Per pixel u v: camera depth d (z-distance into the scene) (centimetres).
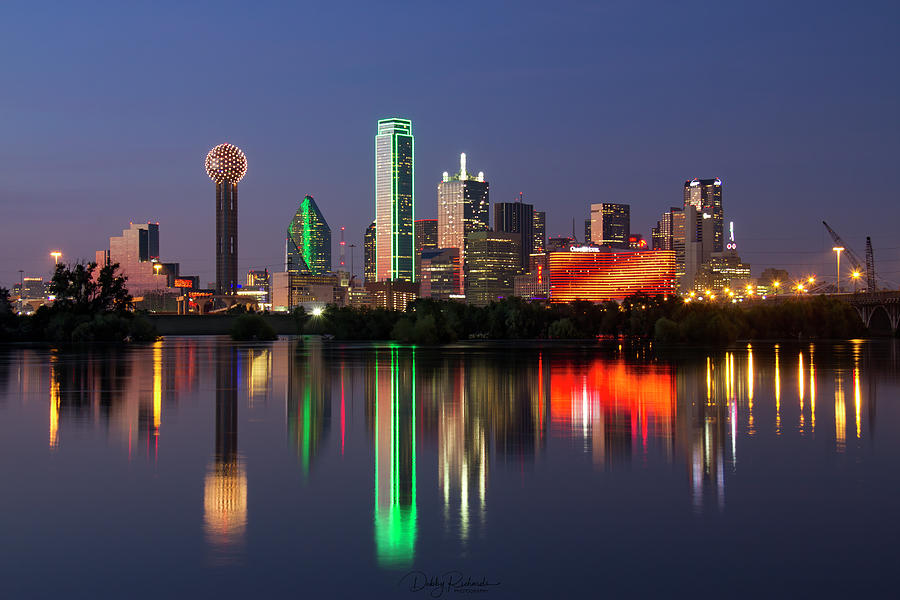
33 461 5222
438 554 3431
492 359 15950
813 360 15450
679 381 10925
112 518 3925
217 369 13075
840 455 5459
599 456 5431
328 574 3225
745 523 3834
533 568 3278
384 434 6344
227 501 4231
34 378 11162
